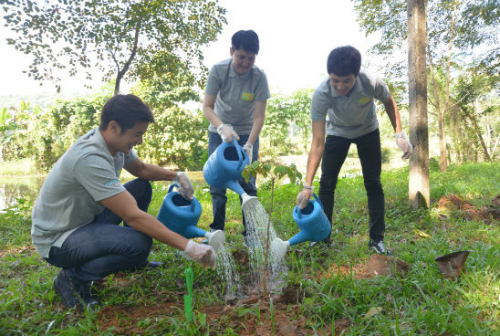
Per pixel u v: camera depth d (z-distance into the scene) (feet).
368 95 8.64
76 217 6.64
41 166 57.57
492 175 20.76
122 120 6.31
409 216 12.81
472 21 32.99
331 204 9.93
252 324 6.03
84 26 20.70
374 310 6.11
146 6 20.98
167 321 6.05
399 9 31.48
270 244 7.93
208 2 22.66
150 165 8.27
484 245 8.73
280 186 21.54
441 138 33.35
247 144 9.66
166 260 8.96
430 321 5.61
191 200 8.06
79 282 6.82
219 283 7.71
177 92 62.95
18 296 7.04
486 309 6.02
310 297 6.79
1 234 12.14
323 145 8.81
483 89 39.29
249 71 9.70
